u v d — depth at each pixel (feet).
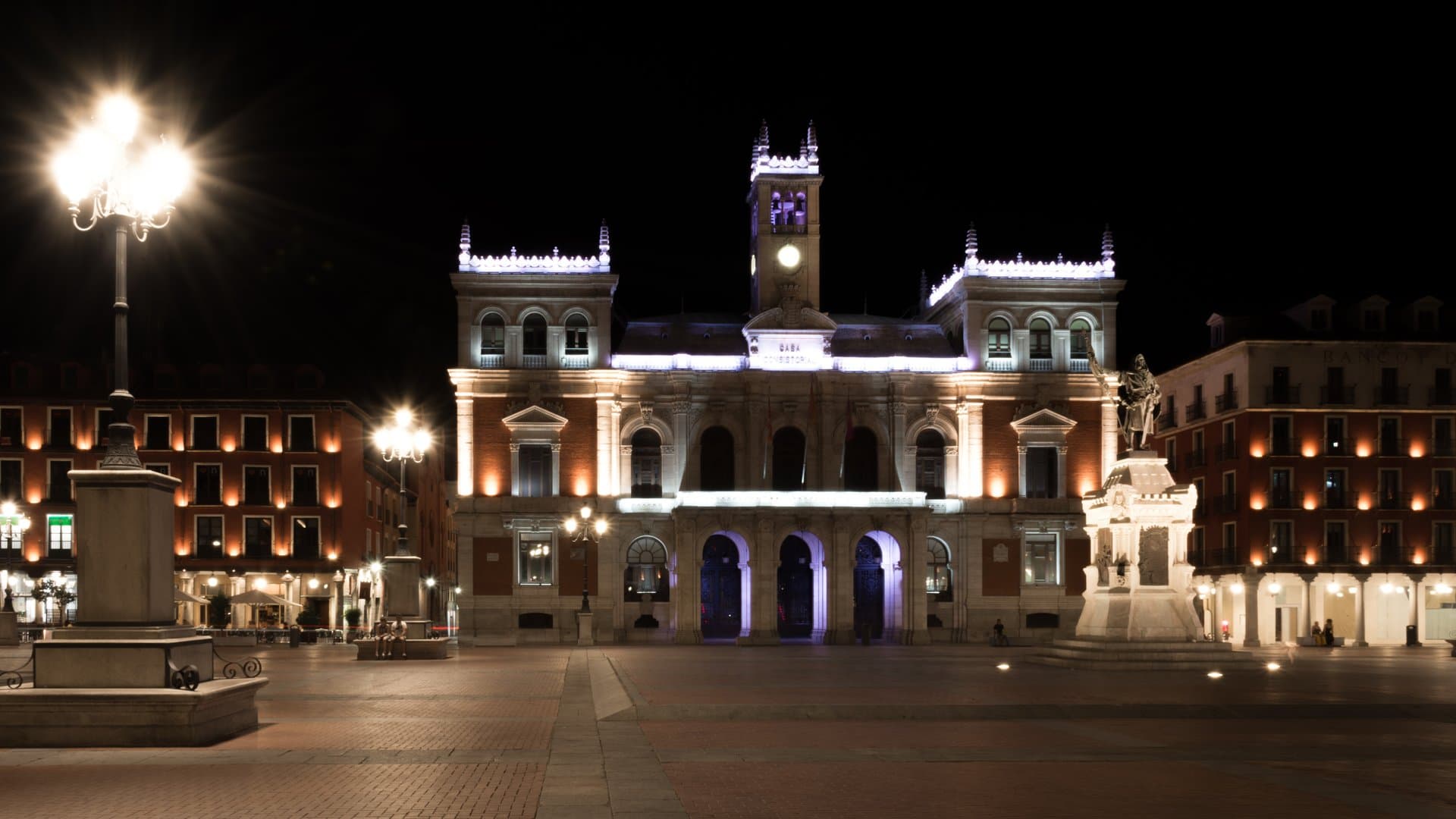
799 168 288.30
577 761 69.67
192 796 57.93
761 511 268.41
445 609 483.92
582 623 248.11
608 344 278.87
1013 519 279.90
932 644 271.69
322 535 312.09
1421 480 287.69
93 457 307.78
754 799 58.03
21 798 57.36
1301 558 283.79
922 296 330.54
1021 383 282.97
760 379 279.69
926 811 55.26
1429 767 68.28
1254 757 72.33
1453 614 285.64
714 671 150.51
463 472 274.16
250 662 89.04
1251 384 287.89
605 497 274.98
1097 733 84.07
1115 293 286.46
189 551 308.19
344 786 60.75
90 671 74.84
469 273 277.44
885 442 281.54
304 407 313.32
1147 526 159.43
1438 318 295.69
